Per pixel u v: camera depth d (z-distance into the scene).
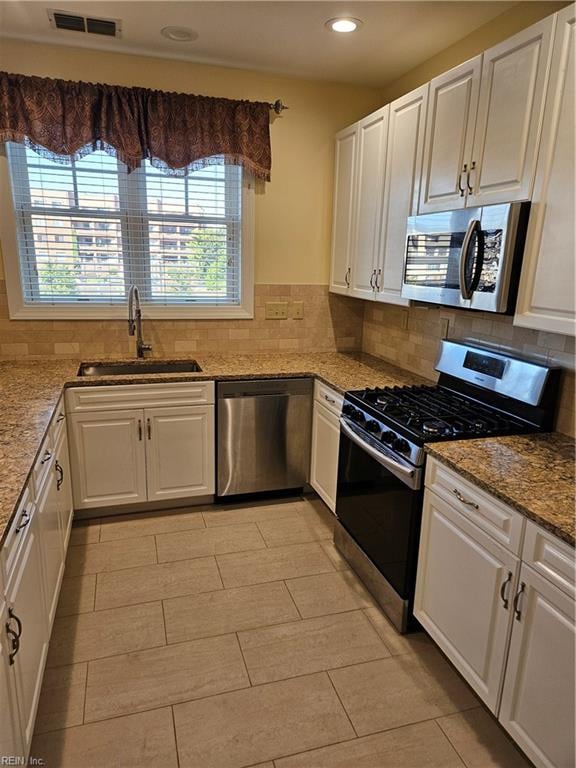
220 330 3.48
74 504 2.89
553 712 1.39
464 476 1.69
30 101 2.74
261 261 3.45
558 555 1.34
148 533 2.88
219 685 1.88
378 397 2.50
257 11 2.35
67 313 3.15
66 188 3.02
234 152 3.13
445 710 1.80
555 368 2.02
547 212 1.71
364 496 2.41
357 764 1.60
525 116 1.78
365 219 3.03
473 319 2.56
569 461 1.76
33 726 1.54
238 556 2.68
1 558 1.23
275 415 3.13
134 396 2.84
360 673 1.95
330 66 3.03
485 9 2.29
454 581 1.80
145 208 3.18
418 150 2.46
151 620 2.20
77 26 2.55
